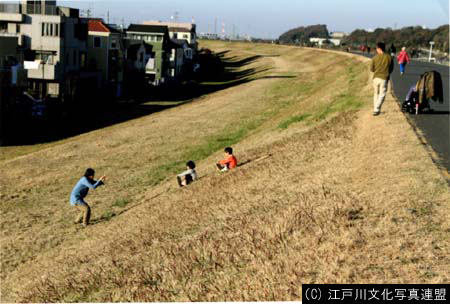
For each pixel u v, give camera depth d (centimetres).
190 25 12962
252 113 4144
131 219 1711
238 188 1585
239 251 995
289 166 1673
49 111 4628
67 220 1947
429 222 936
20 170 2734
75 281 1133
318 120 2600
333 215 1018
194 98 5850
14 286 1355
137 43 7494
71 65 5628
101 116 4581
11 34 5131
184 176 2002
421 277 755
